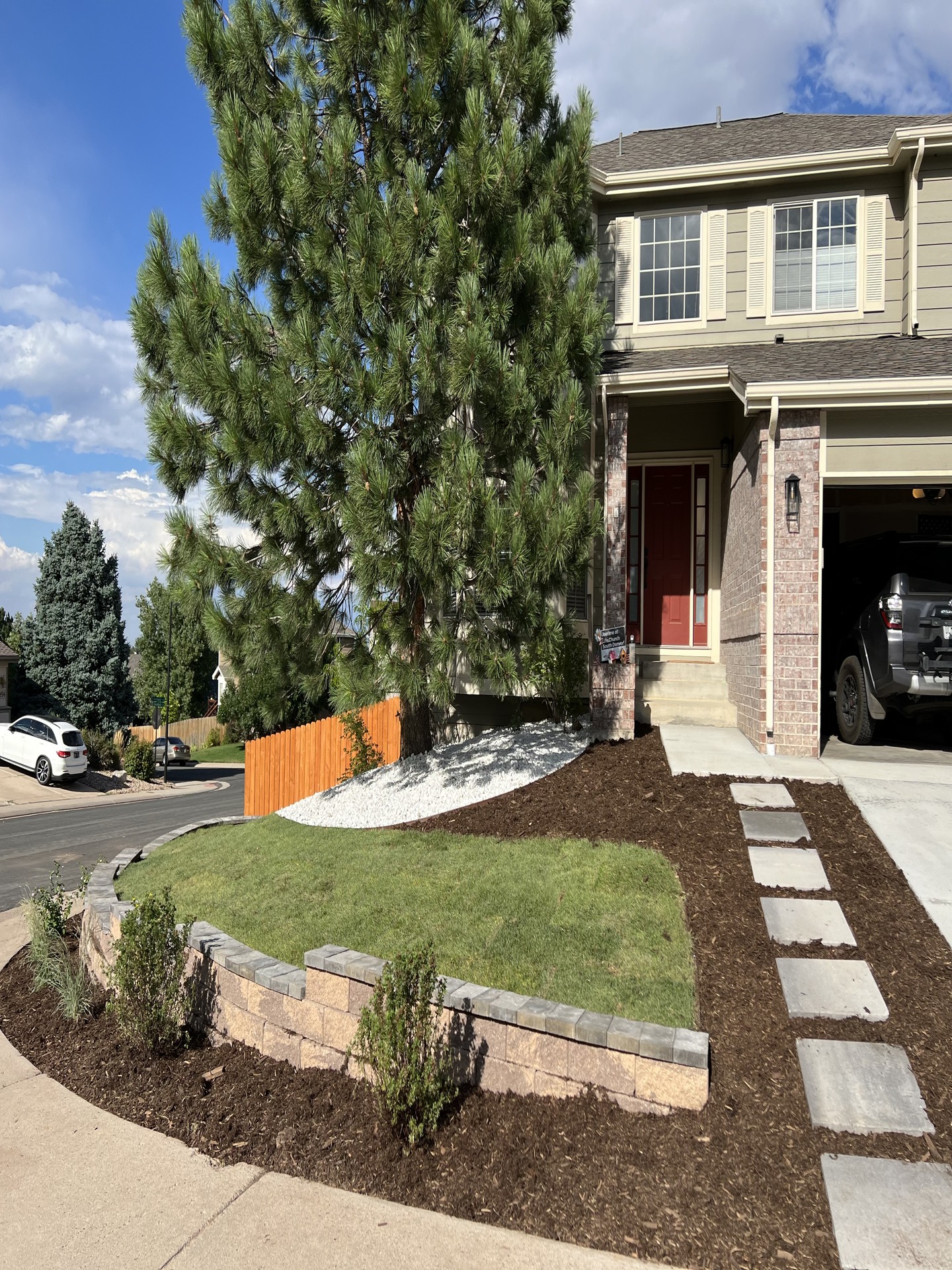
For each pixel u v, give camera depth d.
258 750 14.01
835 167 10.69
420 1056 3.72
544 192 7.64
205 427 7.35
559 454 6.96
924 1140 3.31
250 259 7.39
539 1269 2.94
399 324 6.51
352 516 6.39
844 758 7.94
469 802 7.37
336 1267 3.01
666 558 11.63
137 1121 4.18
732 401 10.50
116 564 30.50
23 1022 5.71
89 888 6.89
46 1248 3.19
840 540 12.07
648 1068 3.55
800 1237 2.96
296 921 5.47
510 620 6.96
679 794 6.61
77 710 28.83
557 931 4.79
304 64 7.58
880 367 8.31
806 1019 3.96
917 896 4.98
